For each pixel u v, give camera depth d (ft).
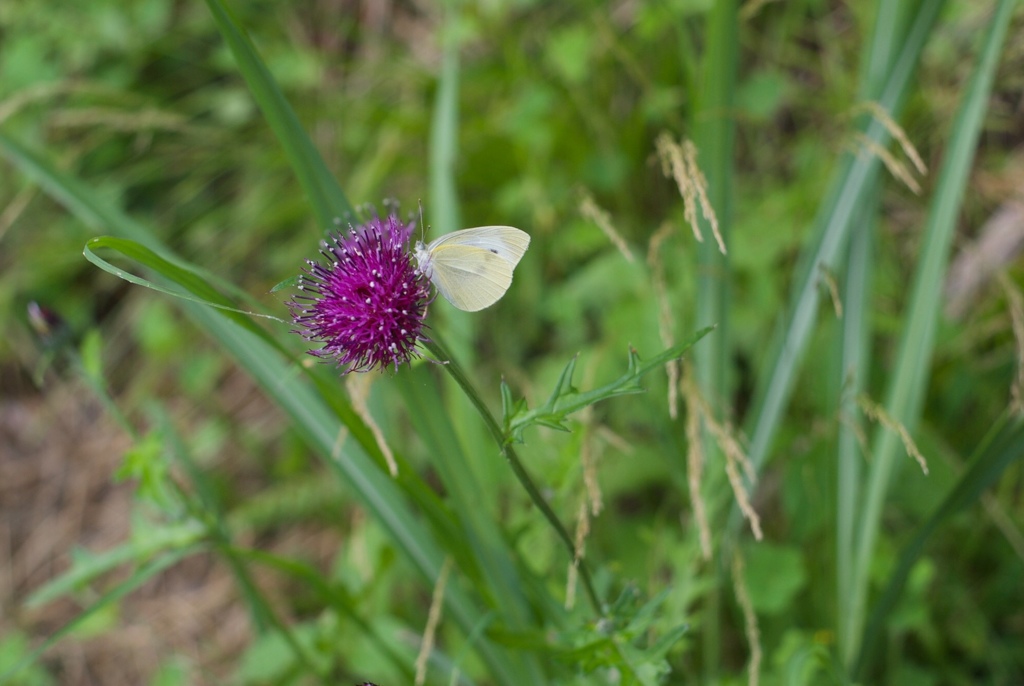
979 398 2.57
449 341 2.32
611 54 3.08
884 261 2.72
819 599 2.36
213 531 2.16
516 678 2.19
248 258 3.48
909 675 2.36
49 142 3.49
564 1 3.34
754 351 2.64
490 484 2.27
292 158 2.08
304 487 2.89
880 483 2.22
